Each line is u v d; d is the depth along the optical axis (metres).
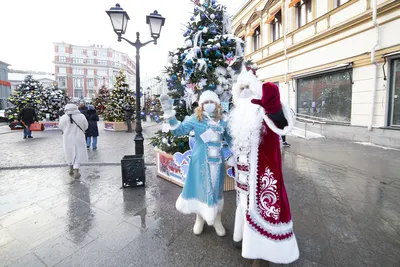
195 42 3.63
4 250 2.31
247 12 16.78
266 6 13.99
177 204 2.41
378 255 2.19
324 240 2.44
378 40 7.54
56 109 15.73
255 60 15.42
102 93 24.94
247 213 1.80
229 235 2.57
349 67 8.61
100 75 63.12
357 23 8.18
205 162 2.30
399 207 3.20
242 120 1.90
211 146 2.30
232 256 2.20
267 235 1.73
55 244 2.41
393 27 7.14
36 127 13.31
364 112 8.25
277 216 1.74
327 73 9.85
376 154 6.36
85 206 3.32
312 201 3.43
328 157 6.16
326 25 9.61
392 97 7.45
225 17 3.94
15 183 4.31
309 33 10.57
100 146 8.28
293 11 11.59
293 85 11.84
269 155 1.80
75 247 2.36
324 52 9.83
